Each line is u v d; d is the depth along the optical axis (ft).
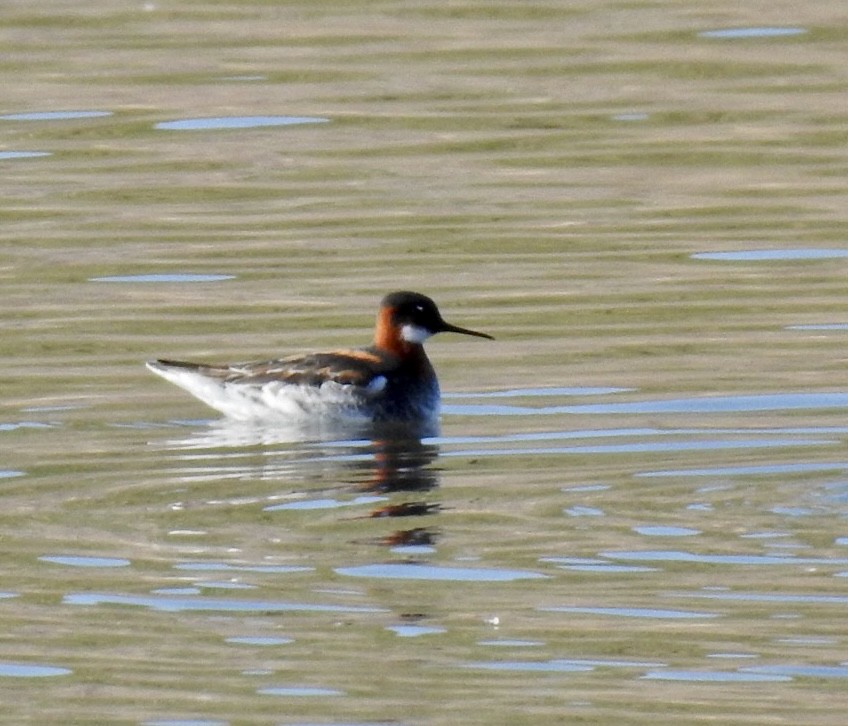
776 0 109.09
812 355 60.54
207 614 42.04
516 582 43.09
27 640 40.96
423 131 89.25
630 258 71.87
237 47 101.96
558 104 92.53
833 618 40.70
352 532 46.42
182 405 58.39
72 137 88.84
